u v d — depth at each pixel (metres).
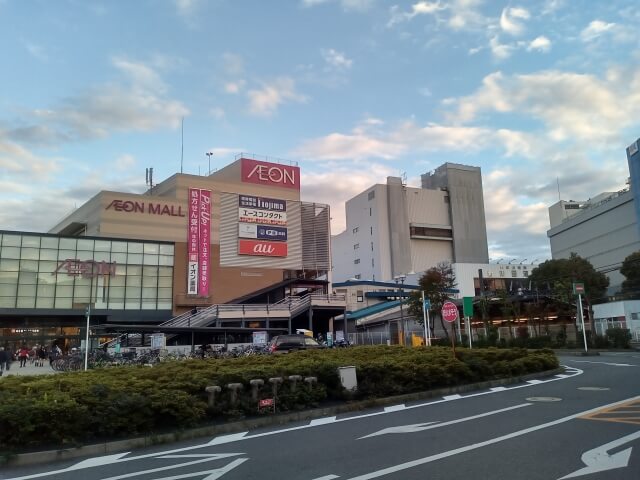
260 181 61.53
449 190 107.06
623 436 8.98
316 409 12.64
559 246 102.56
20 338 45.44
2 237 46.75
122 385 11.21
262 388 12.31
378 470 7.15
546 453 7.87
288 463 7.75
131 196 53.41
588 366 24.94
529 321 59.19
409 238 101.06
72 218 61.31
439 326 67.38
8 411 8.66
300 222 62.97
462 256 104.06
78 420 9.30
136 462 8.33
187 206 55.75
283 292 59.72
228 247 57.22
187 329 36.25
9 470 8.06
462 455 7.85
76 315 48.53
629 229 83.00
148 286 52.12
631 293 54.75
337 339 45.34
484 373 18.08
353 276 107.00
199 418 10.78
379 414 12.41
